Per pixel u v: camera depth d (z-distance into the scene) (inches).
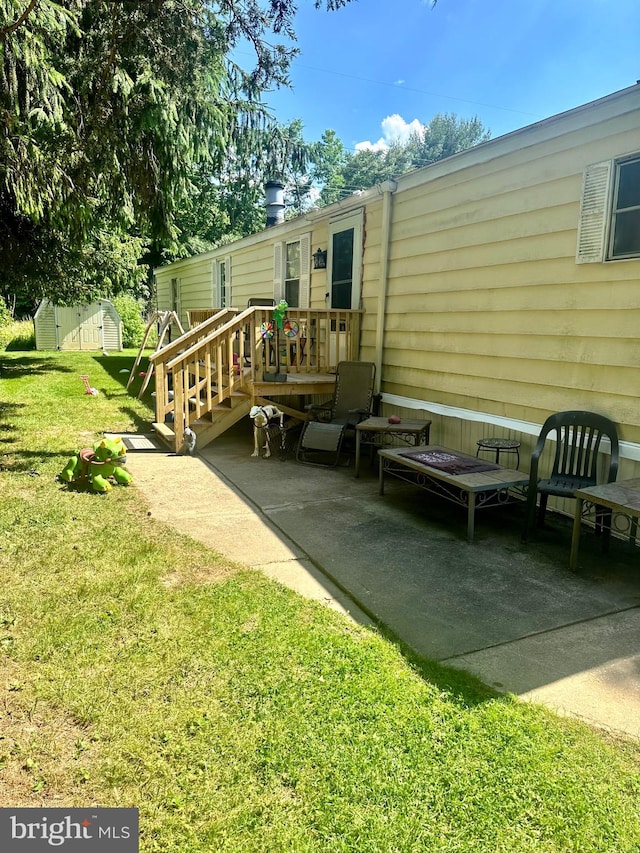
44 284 451.8
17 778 68.1
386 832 61.9
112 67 175.3
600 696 87.2
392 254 245.6
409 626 107.3
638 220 146.0
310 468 228.7
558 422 158.1
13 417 301.7
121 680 86.4
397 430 204.4
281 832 61.7
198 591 116.6
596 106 150.1
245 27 167.0
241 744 73.9
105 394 389.1
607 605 117.5
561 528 165.3
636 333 146.6
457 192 204.4
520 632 106.1
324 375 276.2
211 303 526.0
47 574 122.0
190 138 207.5
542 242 171.6
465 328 205.3
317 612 109.5
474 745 75.0
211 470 220.7
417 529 160.6
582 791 68.0
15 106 168.7
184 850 59.6
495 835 61.9
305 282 332.8
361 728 77.4
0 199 261.7
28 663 90.3
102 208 238.4
